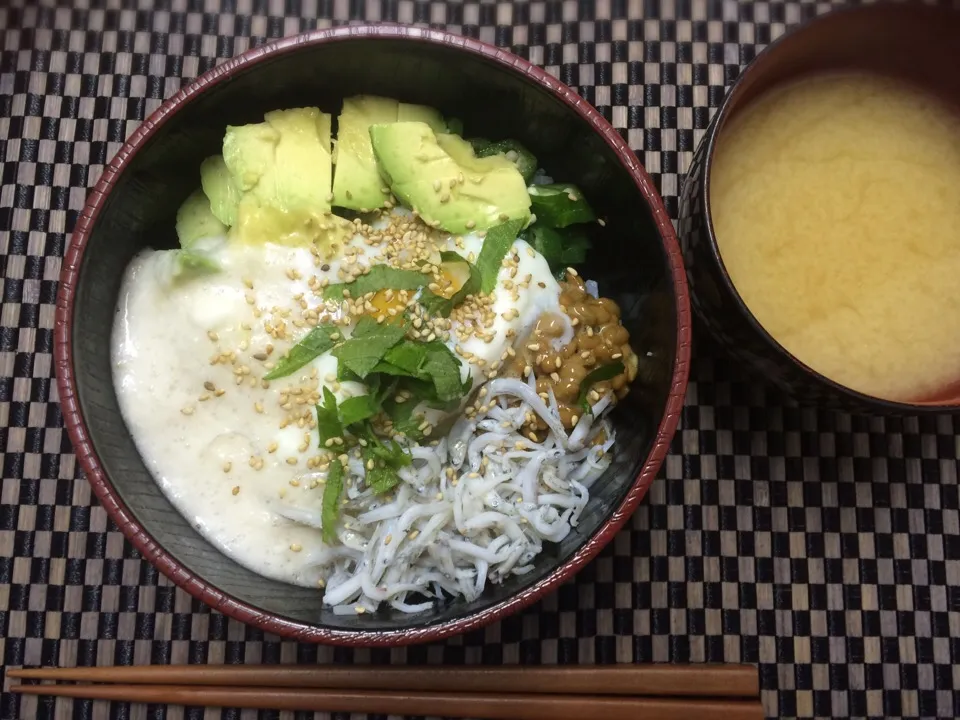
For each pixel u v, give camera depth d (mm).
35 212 276
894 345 248
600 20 289
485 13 288
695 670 261
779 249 250
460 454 240
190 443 233
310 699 259
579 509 245
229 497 233
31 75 281
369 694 260
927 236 254
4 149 278
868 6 235
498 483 239
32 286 273
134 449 232
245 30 285
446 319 235
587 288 261
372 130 235
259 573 233
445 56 226
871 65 259
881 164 257
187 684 261
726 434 275
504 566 238
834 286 250
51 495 268
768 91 257
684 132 285
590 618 267
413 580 240
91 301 222
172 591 266
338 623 223
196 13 285
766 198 252
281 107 242
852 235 252
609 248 255
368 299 235
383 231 242
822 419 278
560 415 239
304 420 232
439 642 265
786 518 274
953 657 272
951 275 252
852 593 273
